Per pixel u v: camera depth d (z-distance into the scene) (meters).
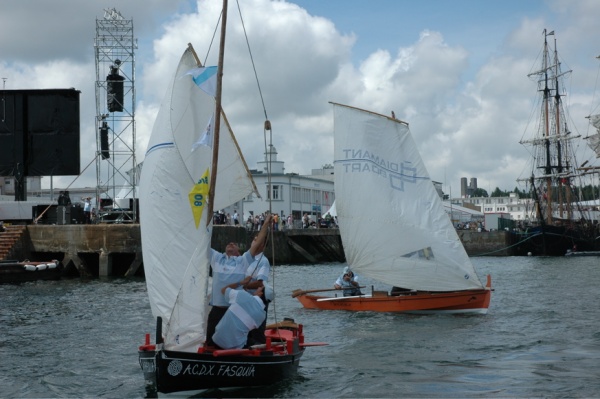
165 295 13.91
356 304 28.61
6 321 26.08
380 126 28.84
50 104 51.97
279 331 17.47
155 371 14.04
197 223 13.96
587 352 19.55
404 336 22.36
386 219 28.58
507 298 34.03
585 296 34.97
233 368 14.24
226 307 14.79
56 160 52.03
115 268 50.59
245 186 15.08
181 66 14.63
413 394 15.09
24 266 43.62
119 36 50.53
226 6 14.43
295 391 15.23
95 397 15.04
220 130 14.74
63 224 49.75
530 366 17.78
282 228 73.06
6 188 88.00
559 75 114.44
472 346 20.58
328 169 127.56
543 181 115.88
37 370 17.73
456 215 133.75
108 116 50.81
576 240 100.25
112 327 24.58
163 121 14.42
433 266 27.94
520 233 99.44
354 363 18.27
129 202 53.16
